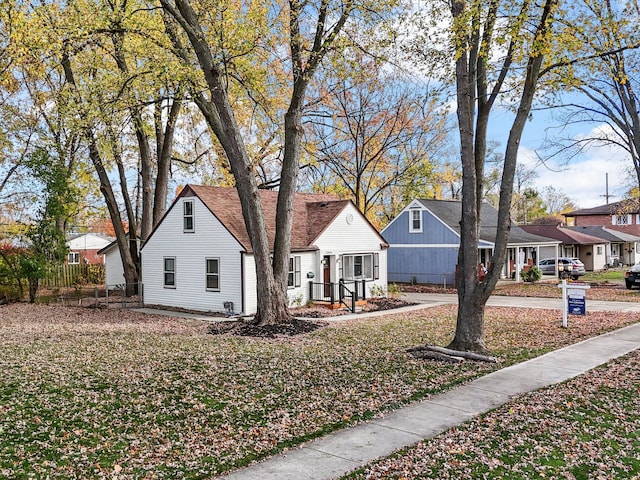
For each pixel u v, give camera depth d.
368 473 5.31
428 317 17.89
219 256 20.38
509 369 9.75
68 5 16.08
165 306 22.50
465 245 11.07
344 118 32.47
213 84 14.19
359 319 17.67
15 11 15.27
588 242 41.53
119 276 31.38
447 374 9.40
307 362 10.43
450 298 25.48
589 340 12.66
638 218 52.41
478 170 11.16
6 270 24.91
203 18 15.21
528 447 5.97
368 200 35.72
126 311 21.16
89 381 9.03
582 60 10.41
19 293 25.59
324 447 6.04
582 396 7.96
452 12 10.37
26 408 7.55
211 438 6.35
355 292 21.62
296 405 7.63
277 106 21.78
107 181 25.08
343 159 34.06
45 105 23.44
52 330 15.51
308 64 14.80
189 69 15.31
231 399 7.93
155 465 5.59
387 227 35.84
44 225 23.27
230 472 5.39
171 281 22.47
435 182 40.06
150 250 23.33
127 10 16.78
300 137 16.20
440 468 5.41
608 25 10.32
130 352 11.64
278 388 8.53
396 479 5.17
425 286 32.12
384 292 25.25
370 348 11.89
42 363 10.56
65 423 6.92
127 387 8.63
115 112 18.19
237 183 15.41
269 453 5.89
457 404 7.64
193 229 21.36
